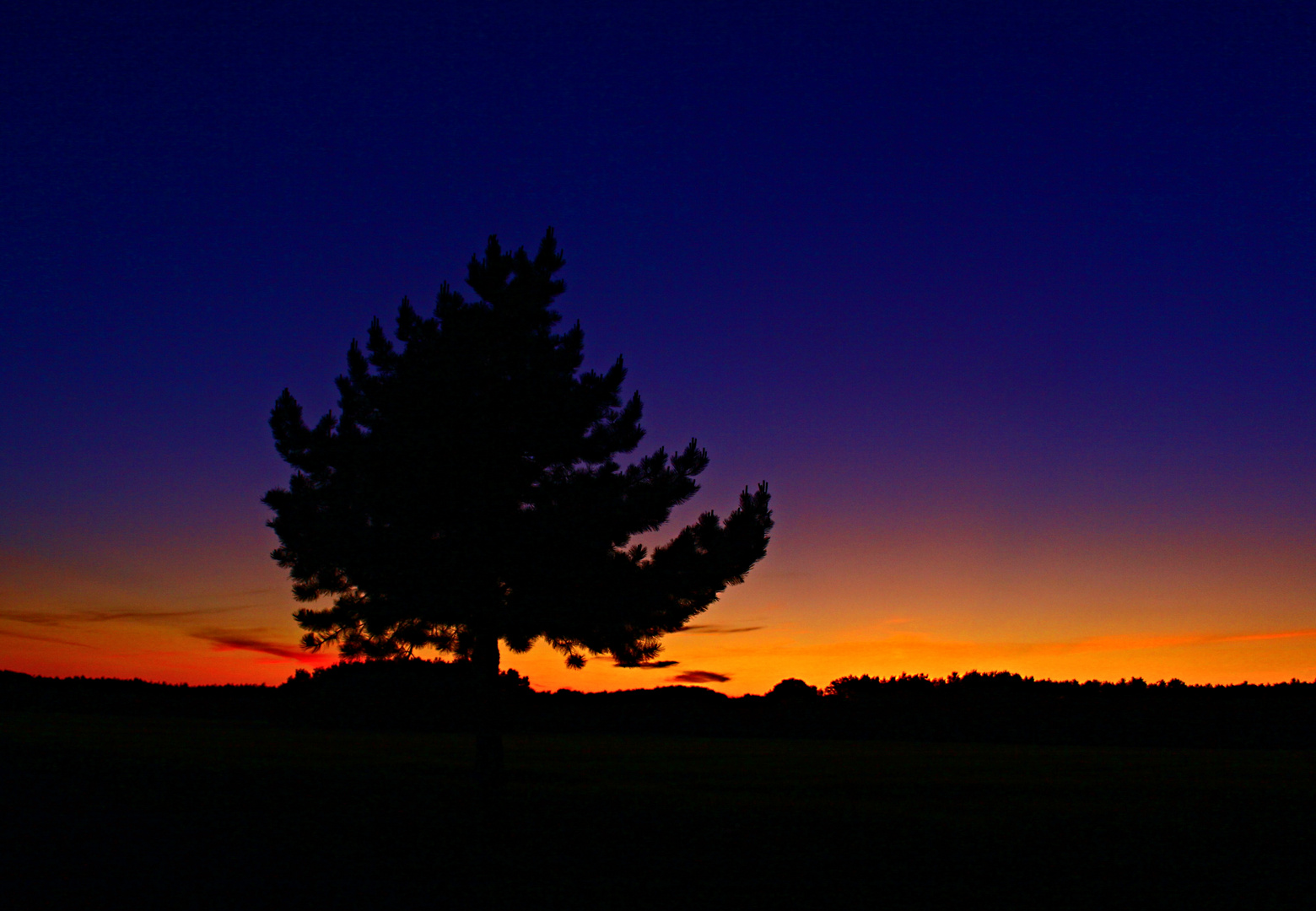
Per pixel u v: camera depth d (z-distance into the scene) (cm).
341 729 5503
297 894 937
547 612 1673
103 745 3334
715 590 1847
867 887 1070
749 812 1730
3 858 1117
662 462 1866
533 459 1797
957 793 2217
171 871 1049
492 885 1014
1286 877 1185
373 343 1959
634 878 1075
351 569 1730
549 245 2078
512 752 3866
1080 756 4062
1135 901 1037
